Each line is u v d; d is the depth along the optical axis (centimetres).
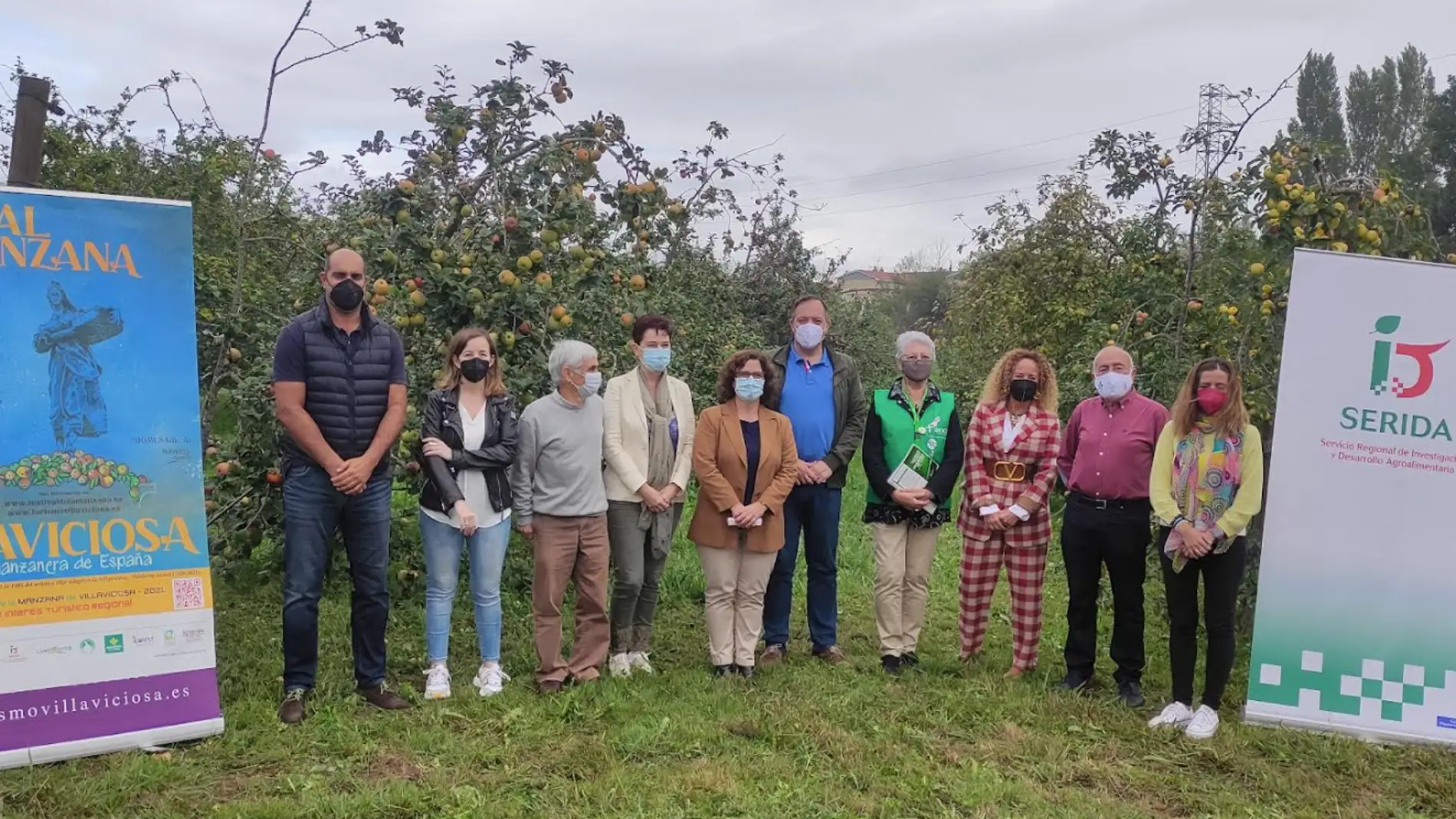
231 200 766
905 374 508
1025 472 493
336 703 415
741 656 482
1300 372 429
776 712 424
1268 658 429
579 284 558
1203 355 640
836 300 1426
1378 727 420
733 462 472
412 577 575
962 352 1533
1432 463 420
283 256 709
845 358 514
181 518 382
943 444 501
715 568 477
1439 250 558
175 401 383
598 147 580
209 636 384
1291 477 429
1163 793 366
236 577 592
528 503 441
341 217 637
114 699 363
